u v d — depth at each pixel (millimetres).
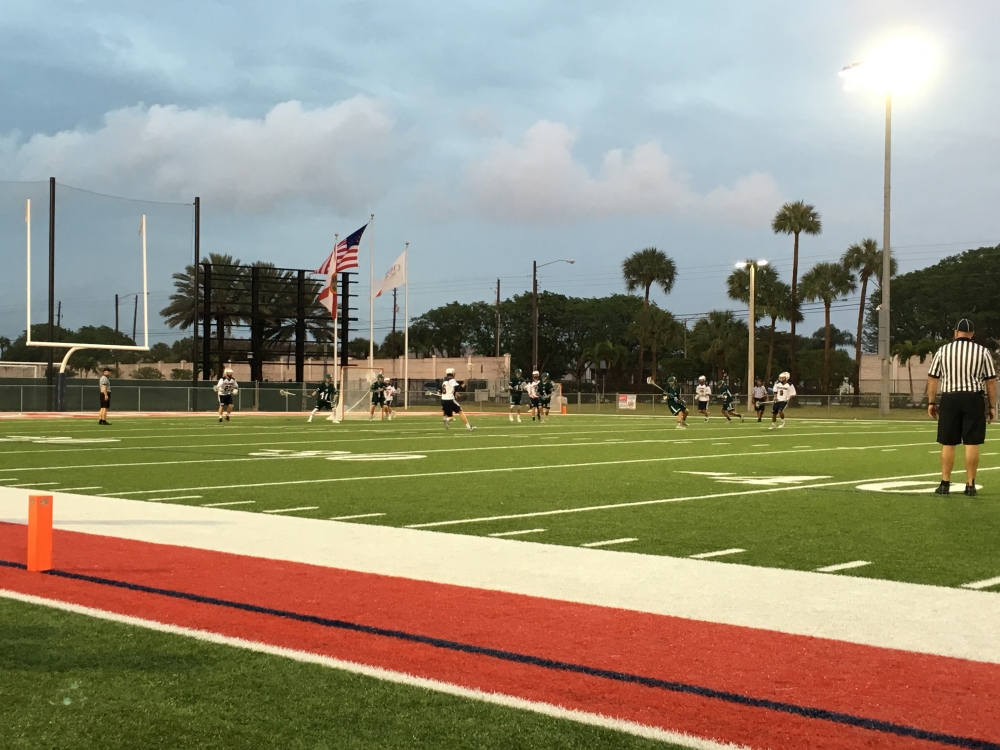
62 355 86000
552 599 6504
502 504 11664
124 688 4629
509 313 112812
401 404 73250
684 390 97562
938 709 4324
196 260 53594
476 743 3955
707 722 4172
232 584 6926
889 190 47594
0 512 10641
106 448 21266
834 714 4250
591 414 56094
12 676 4805
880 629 5742
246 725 4152
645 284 88875
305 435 27312
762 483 14281
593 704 4402
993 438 28312
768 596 6625
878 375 94875
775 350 99312
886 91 43812
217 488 13305
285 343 65625
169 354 111062
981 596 6656
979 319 95875
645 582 7082
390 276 44312
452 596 6578
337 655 5160
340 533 9312
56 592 6633
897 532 9539
